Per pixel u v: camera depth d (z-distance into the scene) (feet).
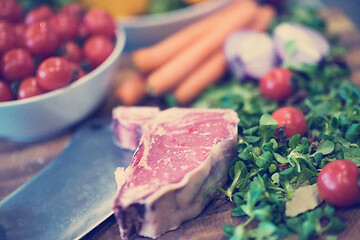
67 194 1.42
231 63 1.85
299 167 1.31
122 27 1.83
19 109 1.49
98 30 1.70
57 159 1.53
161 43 1.96
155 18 1.96
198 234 1.29
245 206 1.28
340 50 1.81
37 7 1.80
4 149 1.65
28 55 1.54
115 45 1.77
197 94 1.84
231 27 1.92
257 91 1.74
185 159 1.30
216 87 1.86
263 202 1.28
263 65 1.78
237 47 1.82
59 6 1.96
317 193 1.29
